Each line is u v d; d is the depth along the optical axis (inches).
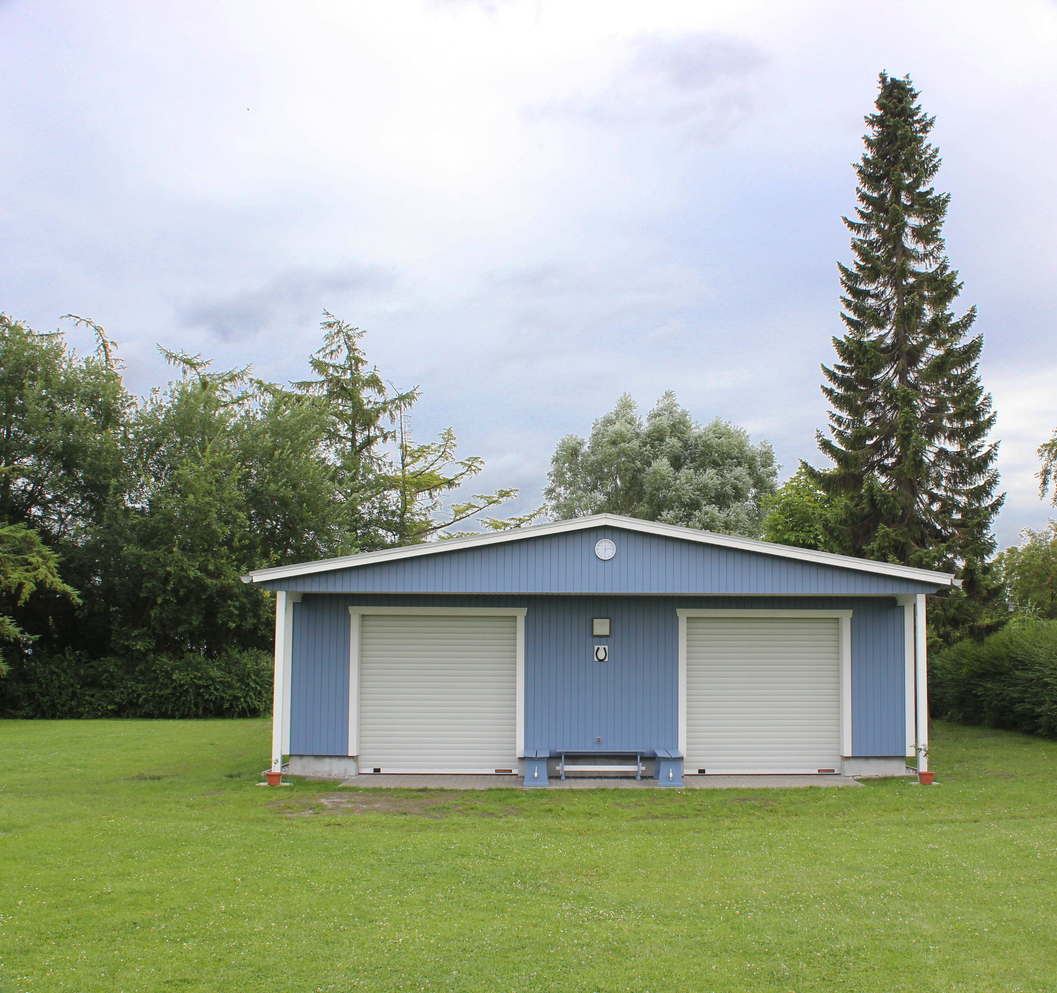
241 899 294.2
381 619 562.9
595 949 251.9
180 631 1055.0
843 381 1002.1
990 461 935.7
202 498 1032.8
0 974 231.9
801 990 225.3
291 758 551.8
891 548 933.2
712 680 564.1
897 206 994.7
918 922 273.4
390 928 268.1
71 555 1043.9
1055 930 265.6
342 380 1455.5
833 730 564.1
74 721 922.7
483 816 436.8
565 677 559.2
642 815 441.4
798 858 350.9
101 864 333.7
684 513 1572.3
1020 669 783.1
